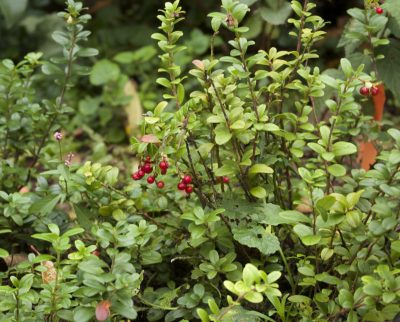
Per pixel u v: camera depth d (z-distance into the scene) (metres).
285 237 1.02
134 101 1.58
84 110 1.57
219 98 0.92
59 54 1.71
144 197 1.09
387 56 1.15
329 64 1.67
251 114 0.95
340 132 1.01
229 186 1.00
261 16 1.27
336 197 0.87
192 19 1.82
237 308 0.92
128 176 1.34
